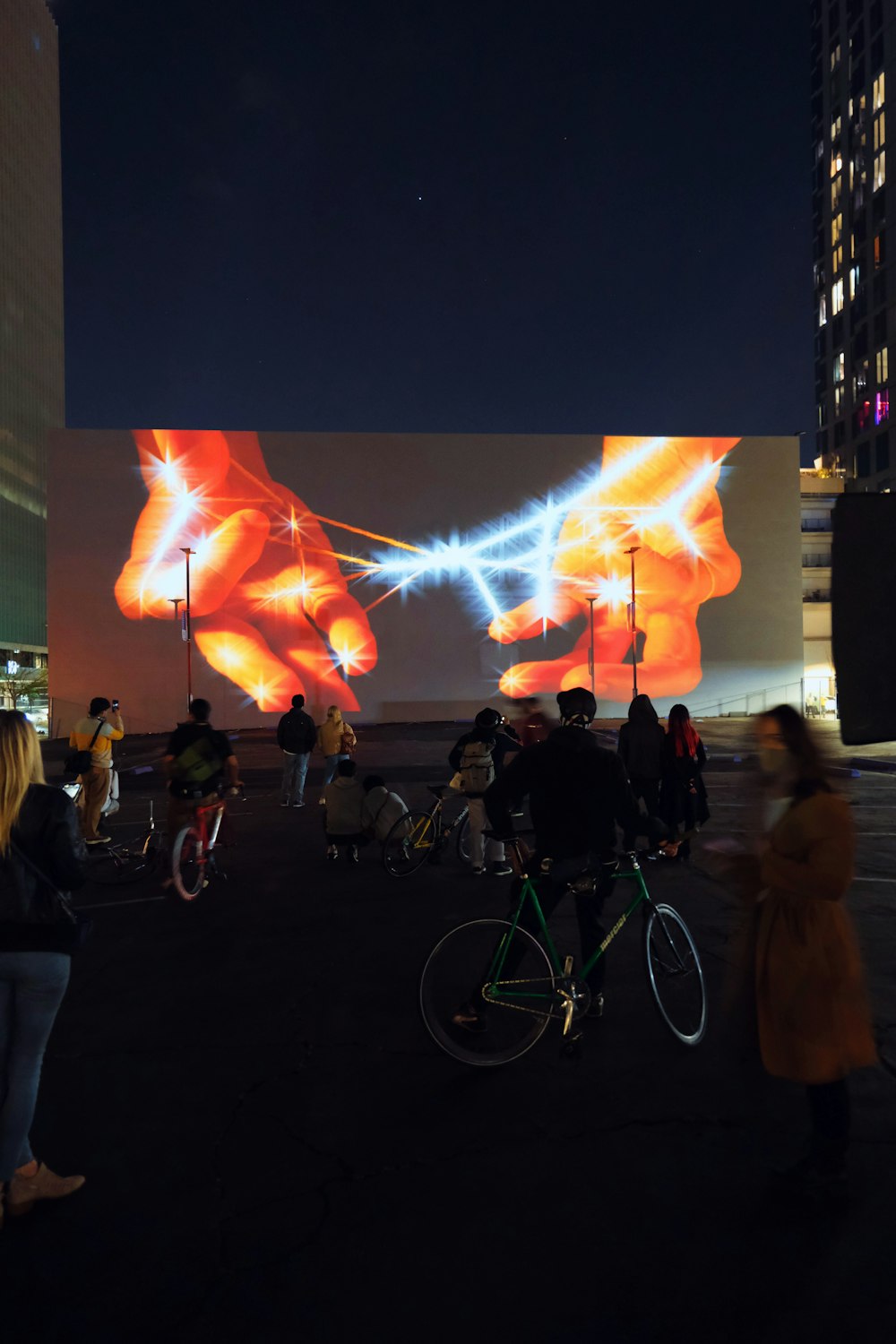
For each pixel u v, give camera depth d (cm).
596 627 4319
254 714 4125
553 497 4325
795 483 4456
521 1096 381
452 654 4247
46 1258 270
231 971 566
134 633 4084
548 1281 256
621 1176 314
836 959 302
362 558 4222
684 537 4384
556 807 431
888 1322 239
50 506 4072
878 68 7475
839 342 8200
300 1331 236
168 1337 234
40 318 11531
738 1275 258
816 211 8656
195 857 789
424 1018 415
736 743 2752
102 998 516
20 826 285
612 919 681
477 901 752
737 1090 384
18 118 10850
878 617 209
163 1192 307
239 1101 378
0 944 284
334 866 916
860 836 1065
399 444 4259
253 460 4175
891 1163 321
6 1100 287
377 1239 277
